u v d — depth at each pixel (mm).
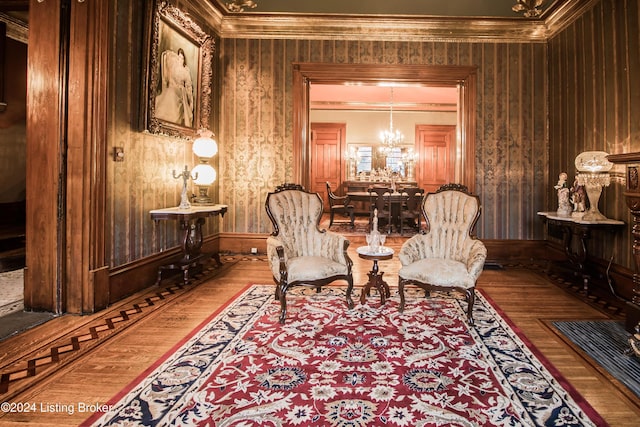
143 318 3018
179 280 4168
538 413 1801
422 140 11867
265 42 5527
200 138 4422
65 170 3061
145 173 3842
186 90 4406
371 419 1740
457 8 4895
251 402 1877
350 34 5438
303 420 1733
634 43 3635
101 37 3086
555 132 5191
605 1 4062
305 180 5590
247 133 5578
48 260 3064
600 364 2291
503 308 3316
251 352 2430
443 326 2885
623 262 3787
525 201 5469
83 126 3025
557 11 4801
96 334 2689
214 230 5516
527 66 5434
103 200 3182
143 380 2078
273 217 3469
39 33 3012
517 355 2402
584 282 3779
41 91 3025
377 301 3490
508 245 5461
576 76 4645
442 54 5473
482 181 5477
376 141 11977
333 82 5613
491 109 5465
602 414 1800
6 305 3279
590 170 3918
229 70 5555
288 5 4953
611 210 3996
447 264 3096
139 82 3689
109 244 3328
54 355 2363
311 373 2164
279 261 3002
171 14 3936
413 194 7949
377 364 2275
